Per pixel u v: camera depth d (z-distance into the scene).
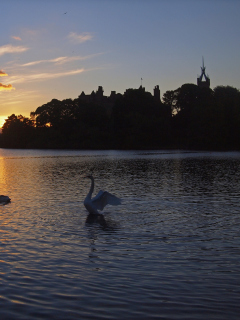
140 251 10.27
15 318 6.70
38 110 145.00
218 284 8.03
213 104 107.75
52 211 15.89
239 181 26.45
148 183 25.58
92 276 8.47
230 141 104.62
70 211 15.90
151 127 111.75
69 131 131.38
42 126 144.12
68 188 23.30
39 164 48.62
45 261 9.45
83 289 7.79
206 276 8.46
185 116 121.25
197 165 43.22
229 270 8.81
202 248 10.52
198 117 107.56
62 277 8.41
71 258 9.68
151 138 112.62
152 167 40.66
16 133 151.50
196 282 8.14
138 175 31.58
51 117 137.62
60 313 6.85
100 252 10.18
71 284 8.04
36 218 14.49
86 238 11.61
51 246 10.74
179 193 20.77
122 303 7.20
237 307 7.04
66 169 39.28
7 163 51.88
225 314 6.79
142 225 13.31
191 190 21.92
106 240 11.37
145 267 9.02
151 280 8.24
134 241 11.26
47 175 32.59
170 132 116.00
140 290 7.74
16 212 15.70
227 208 16.31
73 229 12.76
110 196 15.27
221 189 22.27
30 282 8.15
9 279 8.30
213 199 18.69
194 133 107.25
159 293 7.61
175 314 6.80
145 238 11.59
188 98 125.62
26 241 11.25
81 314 6.82
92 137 121.38
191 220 14.03
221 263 9.28
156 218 14.42
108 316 6.75
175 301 7.27
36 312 6.89
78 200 18.67
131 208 16.48
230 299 7.35
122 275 8.53
